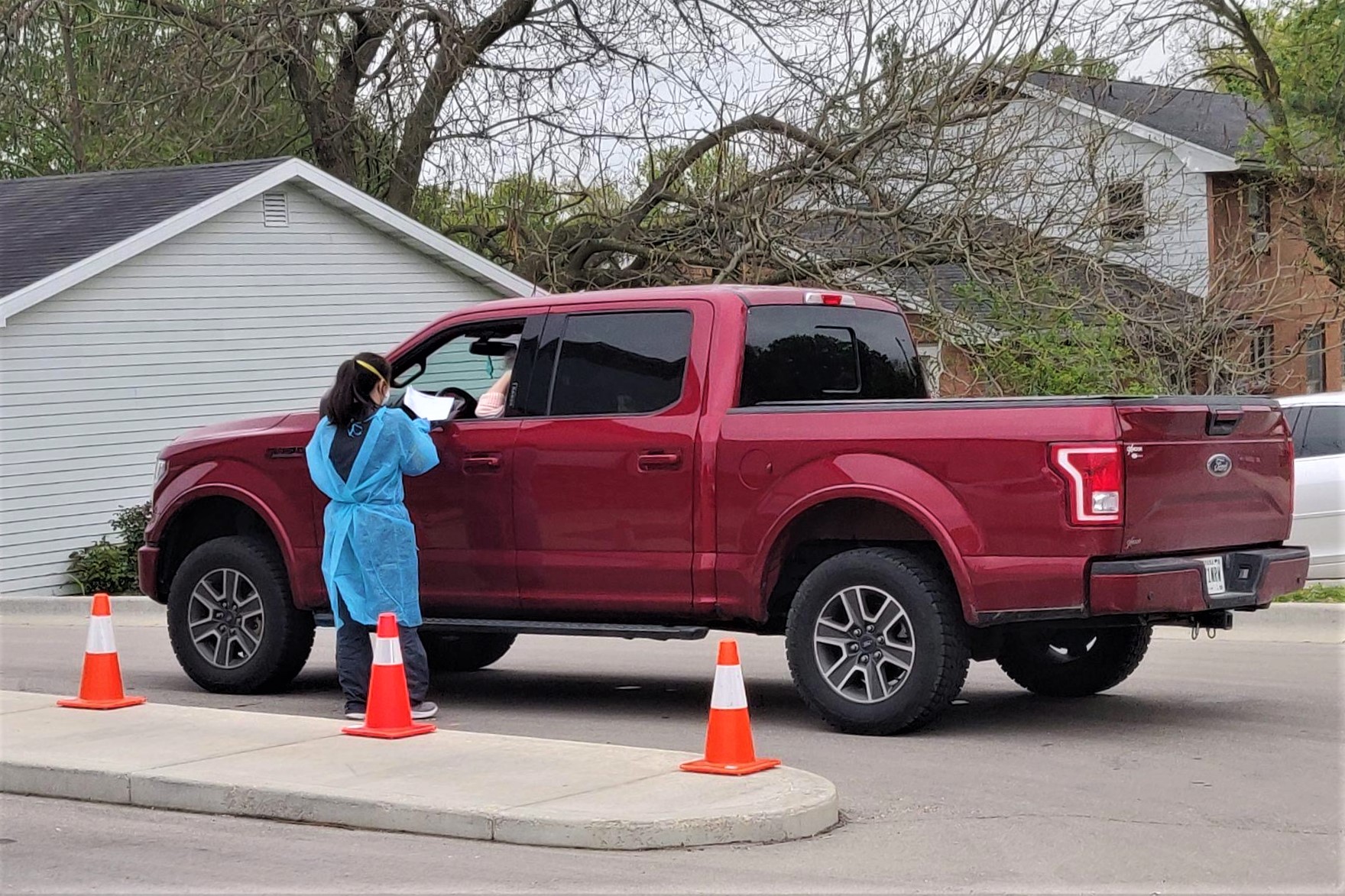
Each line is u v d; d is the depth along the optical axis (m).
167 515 10.48
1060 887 5.55
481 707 9.65
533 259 25.38
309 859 6.12
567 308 9.24
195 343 20.38
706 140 23.31
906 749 7.96
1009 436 7.86
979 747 8.01
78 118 29.16
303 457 9.91
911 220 21.30
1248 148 32.31
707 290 8.93
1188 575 7.81
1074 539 7.71
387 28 26.66
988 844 6.14
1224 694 9.74
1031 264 20.30
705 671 11.52
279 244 21.33
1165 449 7.88
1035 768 7.47
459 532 9.29
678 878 5.73
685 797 6.53
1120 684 10.21
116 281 19.44
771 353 8.93
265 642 10.09
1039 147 20.78
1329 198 31.67
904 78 21.00
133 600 17.36
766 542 8.41
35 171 32.44
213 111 27.80
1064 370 20.00
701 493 8.59
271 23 26.62
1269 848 6.02
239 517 10.64
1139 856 5.94
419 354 9.77
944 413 8.08
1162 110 35.12
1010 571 7.84
